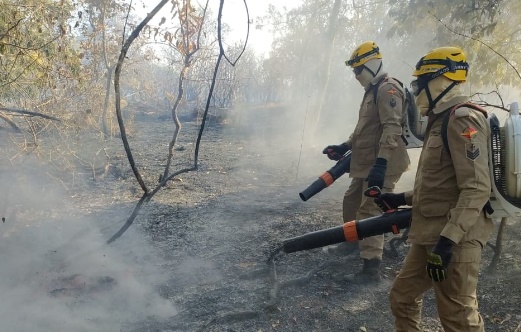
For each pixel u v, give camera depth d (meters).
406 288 2.54
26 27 6.48
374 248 3.67
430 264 2.15
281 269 4.00
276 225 5.17
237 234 4.93
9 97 6.82
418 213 2.41
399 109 3.59
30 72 6.83
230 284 3.74
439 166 2.29
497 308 3.20
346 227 2.81
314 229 4.98
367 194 3.23
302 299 3.47
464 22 5.63
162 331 3.08
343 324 3.14
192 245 4.64
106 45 9.70
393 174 3.76
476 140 2.16
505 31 5.74
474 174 2.13
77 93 7.91
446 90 2.30
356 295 3.51
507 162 2.22
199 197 6.47
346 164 3.96
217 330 3.09
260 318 3.23
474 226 2.26
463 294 2.25
